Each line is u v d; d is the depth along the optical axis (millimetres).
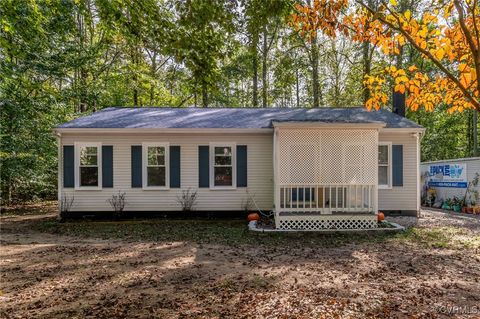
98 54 18891
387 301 4730
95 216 12242
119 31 6188
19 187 17062
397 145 12461
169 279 5793
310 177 10141
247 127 12219
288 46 22766
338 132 10148
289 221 10031
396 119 13117
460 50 2785
